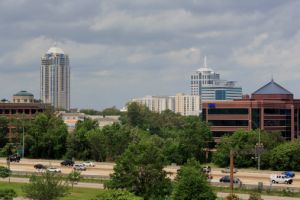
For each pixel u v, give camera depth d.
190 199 105.69
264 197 143.50
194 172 109.44
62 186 126.75
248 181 177.12
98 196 94.12
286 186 165.50
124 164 120.56
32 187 121.00
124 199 92.44
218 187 157.75
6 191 130.62
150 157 120.19
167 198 114.31
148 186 119.69
